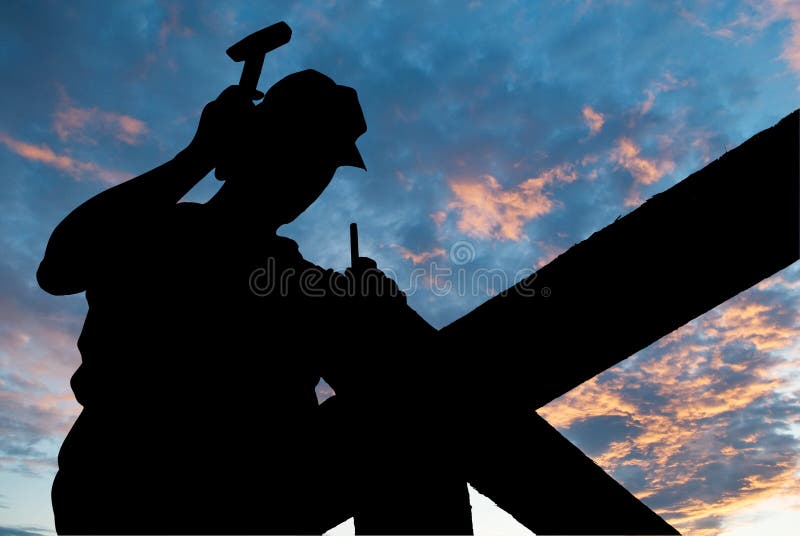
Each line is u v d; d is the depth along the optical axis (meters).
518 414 1.33
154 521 1.22
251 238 1.45
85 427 1.29
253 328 1.37
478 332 1.41
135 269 1.37
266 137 1.49
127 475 1.24
